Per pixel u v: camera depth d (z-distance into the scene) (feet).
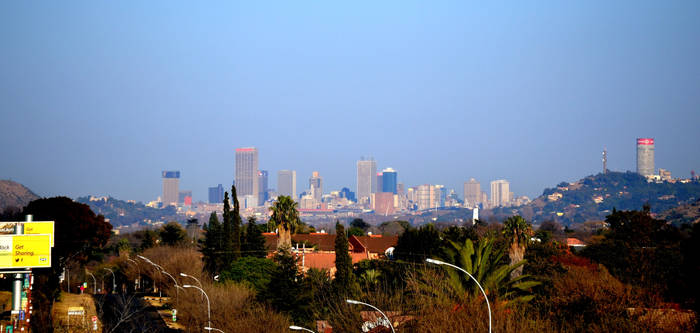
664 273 191.21
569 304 125.70
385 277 203.31
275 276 215.10
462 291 133.08
